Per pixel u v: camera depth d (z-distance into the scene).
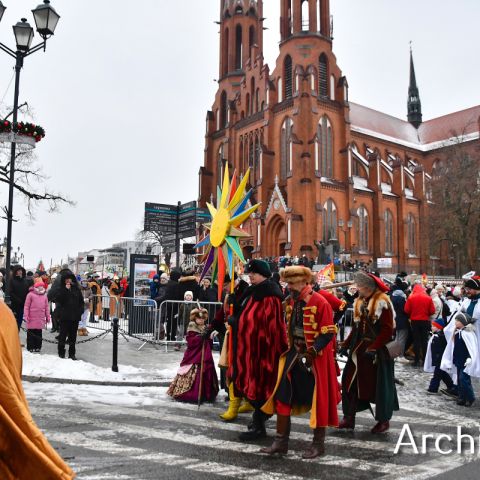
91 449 5.42
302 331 5.57
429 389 9.70
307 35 56.25
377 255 58.59
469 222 47.34
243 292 6.61
